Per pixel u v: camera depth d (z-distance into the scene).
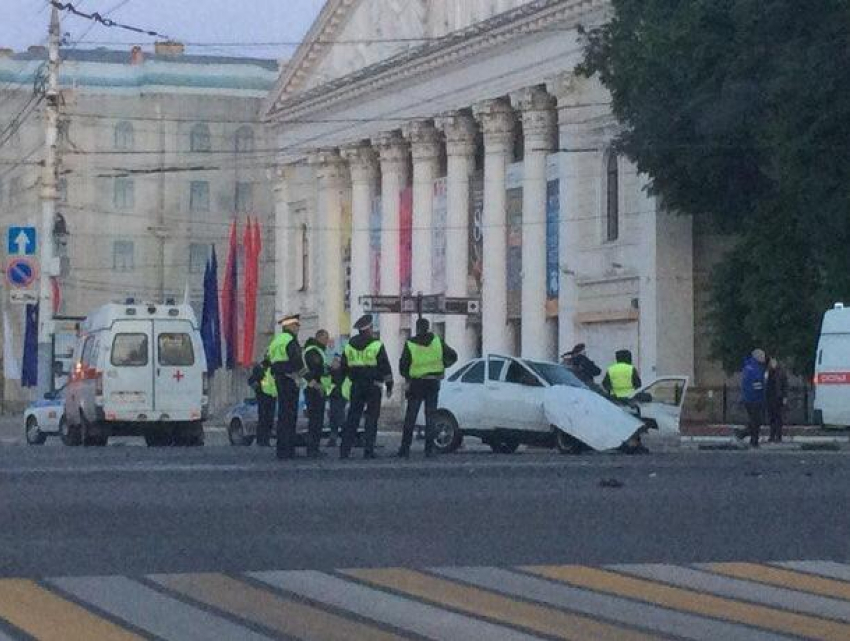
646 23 45.62
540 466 23.36
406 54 67.88
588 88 56.62
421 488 18.69
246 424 41.56
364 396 25.05
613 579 11.38
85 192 91.50
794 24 40.47
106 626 9.34
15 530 14.16
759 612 10.07
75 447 32.97
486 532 14.16
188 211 93.12
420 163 69.00
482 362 31.12
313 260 79.19
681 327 52.78
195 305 92.88
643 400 34.09
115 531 14.12
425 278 68.62
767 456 28.91
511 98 61.06
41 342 46.78
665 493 18.19
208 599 10.36
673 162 45.78
